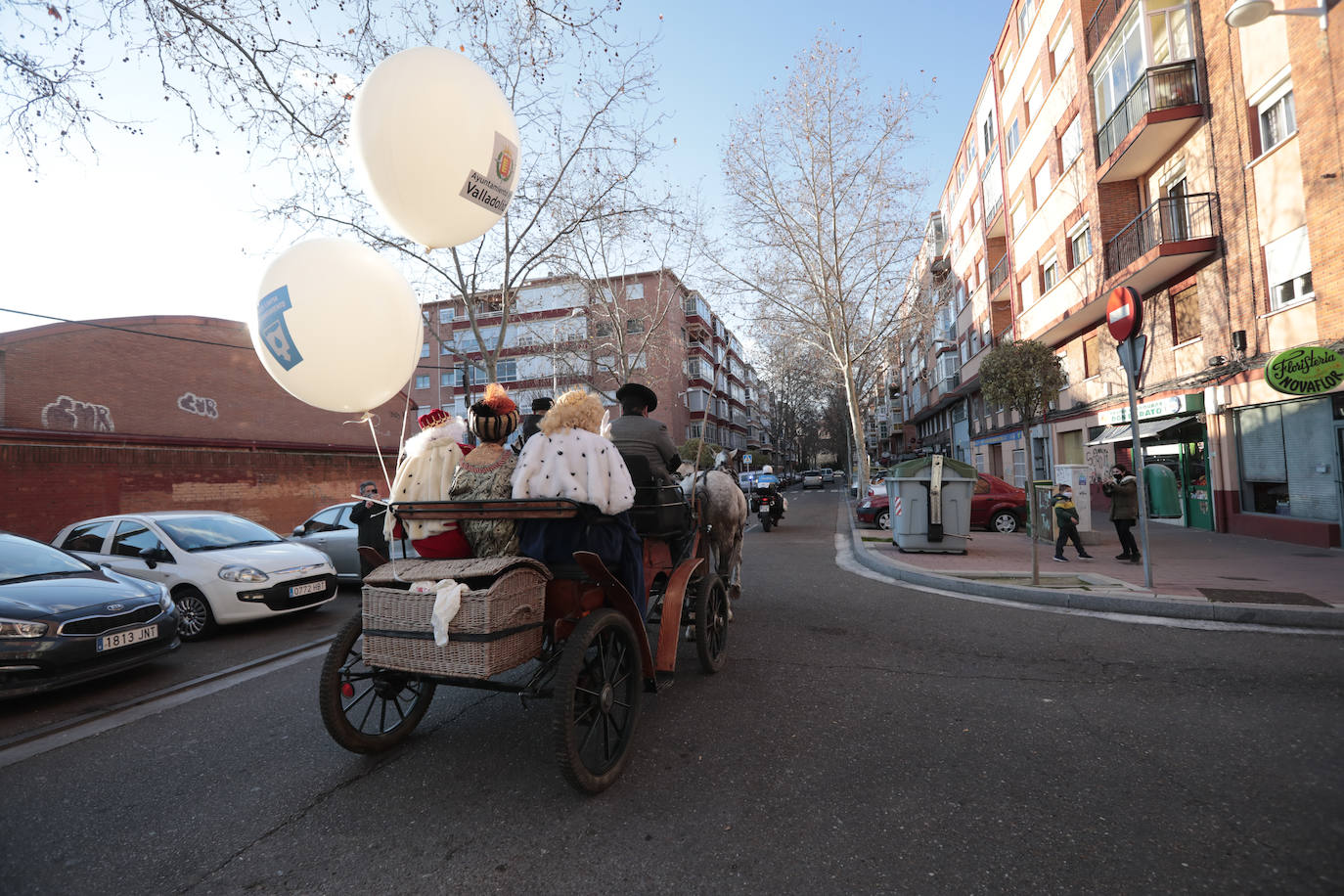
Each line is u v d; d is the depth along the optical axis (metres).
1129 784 3.15
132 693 5.47
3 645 4.88
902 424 60.25
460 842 2.84
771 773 3.39
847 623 6.66
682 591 4.37
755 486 25.98
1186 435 14.51
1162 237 14.26
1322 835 2.65
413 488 3.75
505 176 4.07
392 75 3.77
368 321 3.51
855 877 2.48
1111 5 16.03
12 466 12.23
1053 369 16.67
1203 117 13.20
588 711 3.28
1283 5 11.01
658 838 2.81
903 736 3.81
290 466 17.61
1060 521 10.21
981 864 2.54
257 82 6.53
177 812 3.23
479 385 35.88
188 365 17.91
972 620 6.68
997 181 25.94
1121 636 5.90
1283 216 11.32
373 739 3.74
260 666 6.19
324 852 2.81
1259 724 3.83
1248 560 9.51
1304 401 11.19
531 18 7.41
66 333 15.49
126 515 8.32
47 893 2.59
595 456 3.47
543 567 3.40
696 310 55.47
